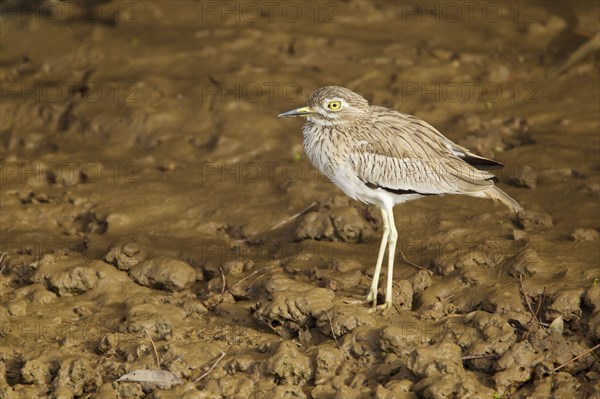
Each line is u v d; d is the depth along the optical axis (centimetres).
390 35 2030
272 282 1133
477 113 1678
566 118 1630
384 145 1119
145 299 1159
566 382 948
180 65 1895
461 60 1883
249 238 1327
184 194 1446
